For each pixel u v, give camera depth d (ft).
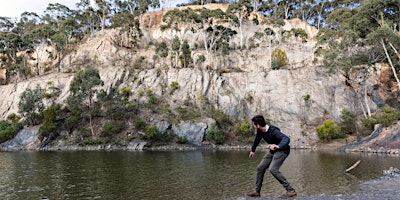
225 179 57.77
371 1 148.56
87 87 171.83
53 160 97.55
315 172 64.49
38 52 284.00
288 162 84.48
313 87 191.62
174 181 56.13
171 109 186.19
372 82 193.57
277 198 36.29
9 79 261.03
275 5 303.68
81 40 292.61
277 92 195.31
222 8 297.74
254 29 269.44
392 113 146.30
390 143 119.03
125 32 279.90
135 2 316.19
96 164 84.58
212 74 207.51
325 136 152.46
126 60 251.80
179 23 275.59
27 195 46.01
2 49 271.08
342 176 58.59
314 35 270.26
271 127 35.01
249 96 195.31
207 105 191.31
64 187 51.75
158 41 279.49
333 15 209.36
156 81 206.90
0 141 177.68
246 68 231.09
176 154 119.75
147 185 52.47
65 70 242.58
